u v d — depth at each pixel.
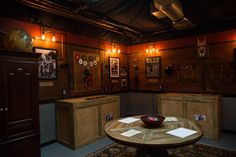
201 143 3.46
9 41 2.51
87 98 3.93
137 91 5.72
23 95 2.48
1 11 2.88
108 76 5.15
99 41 4.85
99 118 3.81
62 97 3.89
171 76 4.98
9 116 2.33
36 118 2.62
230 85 4.05
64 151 3.27
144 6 3.35
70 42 4.08
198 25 4.29
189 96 3.97
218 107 3.69
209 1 3.21
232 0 3.15
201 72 4.46
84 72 4.41
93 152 3.19
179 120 2.55
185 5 3.34
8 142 2.31
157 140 1.79
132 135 1.96
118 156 3.01
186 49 4.69
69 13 3.17
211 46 4.29
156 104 5.27
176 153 3.04
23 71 2.48
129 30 4.45
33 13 3.24
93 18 3.50
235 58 3.96
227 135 3.92
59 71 3.85
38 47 3.46
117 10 3.38
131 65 5.87
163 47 5.12
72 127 3.31
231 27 3.97
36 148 2.62
